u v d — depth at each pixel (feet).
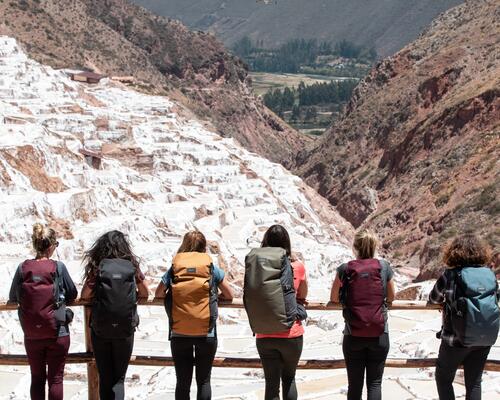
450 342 29.99
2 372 46.60
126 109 191.93
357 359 31.24
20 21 409.90
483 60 270.87
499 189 187.62
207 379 31.50
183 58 494.18
